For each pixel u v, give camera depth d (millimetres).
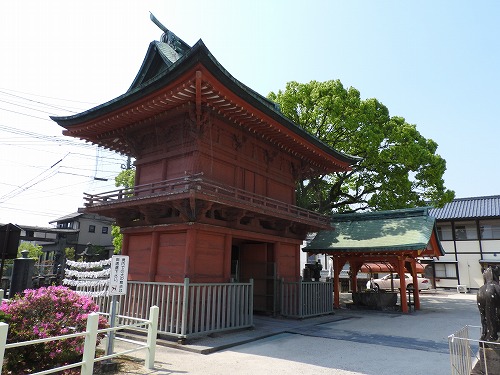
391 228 18484
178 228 10750
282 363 7504
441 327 12750
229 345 9055
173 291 9688
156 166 12398
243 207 10812
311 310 14461
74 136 13086
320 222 15344
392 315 16266
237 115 11141
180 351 8555
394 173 22281
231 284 10938
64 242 31469
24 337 6430
